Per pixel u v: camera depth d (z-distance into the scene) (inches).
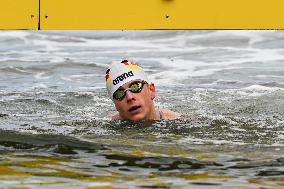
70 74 1366.9
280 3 1273.4
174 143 726.5
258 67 1409.9
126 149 697.0
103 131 798.5
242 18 1267.2
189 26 1274.6
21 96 1098.1
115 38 1854.1
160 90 1165.7
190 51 1637.6
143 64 1464.1
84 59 1535.4
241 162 637.3
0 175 586.2
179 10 1275.8
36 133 784.9
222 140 741.9
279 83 1222.9
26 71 1396.4
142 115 844.0
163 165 626.8
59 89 1182.3
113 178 578.9
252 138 751.7
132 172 601.3
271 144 718.5
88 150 693.9
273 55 1567.4
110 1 1282.0
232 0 1273.4
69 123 856.9
